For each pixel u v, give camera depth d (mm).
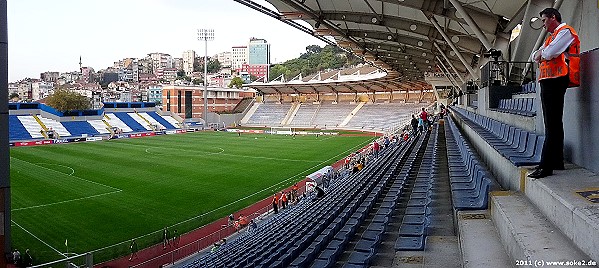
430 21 19188
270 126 87438
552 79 4227
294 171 34531
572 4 10922
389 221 6988
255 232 15641
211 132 74125
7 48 6953
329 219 7855
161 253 16969
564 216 3160
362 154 38312
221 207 23484
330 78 82188
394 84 74625
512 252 3404
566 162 5066
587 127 4469
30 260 15383
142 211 22469
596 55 4203
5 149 7074
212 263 10461
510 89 14555
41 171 33094
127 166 35812
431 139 20719
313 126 83375
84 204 23547
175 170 34031
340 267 5426
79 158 40406
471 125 14914
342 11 21000
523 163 4984
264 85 88562
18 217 21031
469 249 3842
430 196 7656
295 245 6738
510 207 4145
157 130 73312
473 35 20844
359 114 82250
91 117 70500
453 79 42781
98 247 17344
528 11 13398
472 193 6184
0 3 6777
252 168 35562
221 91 92875
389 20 21844
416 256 4961
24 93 189000
